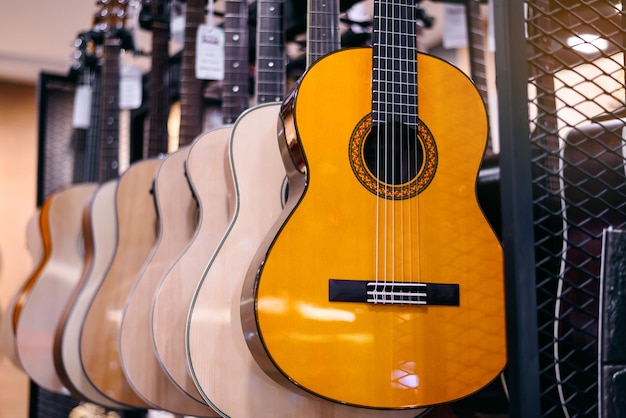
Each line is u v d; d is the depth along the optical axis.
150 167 2.47
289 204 1.44
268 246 1.36
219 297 1.55
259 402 1.50
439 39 3.96
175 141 3.45
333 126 1.44
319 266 1.38
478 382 1.43
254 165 1.65
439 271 1.45
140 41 3.98
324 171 1.42
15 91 4.90
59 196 3.18
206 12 2.80
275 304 1.34
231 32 2.34
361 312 1.38
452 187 1.49
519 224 1.13
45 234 3.17
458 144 1.52
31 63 4.53
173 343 1.75
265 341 1.32
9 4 3.63
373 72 1.48
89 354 2.27
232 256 1.58
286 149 1.47
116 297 2.34
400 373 1.38
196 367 1.50
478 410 1.75
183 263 1.79
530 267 1.12
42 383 3.00
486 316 1.46
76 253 3.17
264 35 2.00
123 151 4.03
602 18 1.32
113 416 3.27
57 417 3.52
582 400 1.40
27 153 4.90
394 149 1.48
